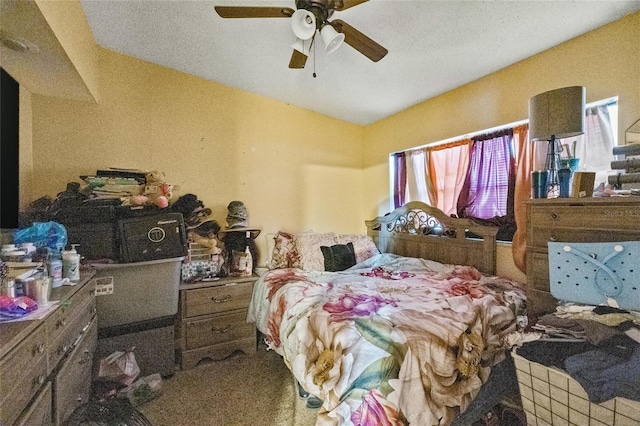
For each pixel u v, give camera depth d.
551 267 1.56
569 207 1.59
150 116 2.76
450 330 1.44
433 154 3.14
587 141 2.04
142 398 1.97
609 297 1.38
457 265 2.72
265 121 3.32
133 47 2.53
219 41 2.38
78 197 2.12
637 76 1.80
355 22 1.97
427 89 2.94
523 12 1.83
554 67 2.18
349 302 1.79
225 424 1.80
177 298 2.30
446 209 3.00
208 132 3.02
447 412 1.30
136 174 2.41
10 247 1.37
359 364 1.29
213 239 2.80
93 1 1.95
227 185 3.12
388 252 3.50
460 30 2.03
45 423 1.11
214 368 2.47
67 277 1.56
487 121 2.63
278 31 2.22
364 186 4.04
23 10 1.33
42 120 2.36
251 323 2.72
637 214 1.37
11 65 1.83
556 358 1.14
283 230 3.44
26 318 1.06
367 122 3.92
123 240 2.06
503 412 1.64
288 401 2.03
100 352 2.06
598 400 1.01
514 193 2.46
